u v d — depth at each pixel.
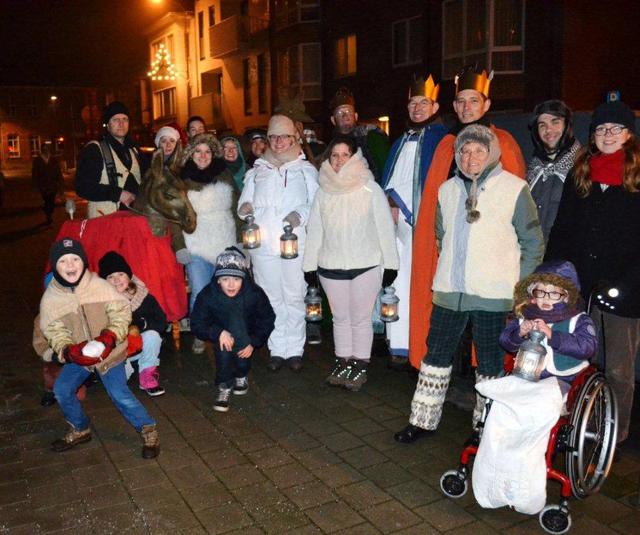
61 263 4.09
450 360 4.34
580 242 3.96
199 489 3.87
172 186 5.59
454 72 19.03
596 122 3.82
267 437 4.54
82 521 3.55
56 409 5.09
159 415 4.94
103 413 5.00
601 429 3.80
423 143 5.23
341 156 5.04
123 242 5.56
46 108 61.38
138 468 4.13
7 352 6.48
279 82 27.47
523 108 17.86
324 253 5.23
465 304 4.05
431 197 4.79
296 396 5.26
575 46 17.14
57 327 4.10
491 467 3.38
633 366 3.99
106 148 5.97
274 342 5.80
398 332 5.64
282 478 3.98
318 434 4.58
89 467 4.16
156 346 5.26
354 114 6.27
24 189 32.97
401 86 21.27
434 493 3.80
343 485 3.89
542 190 4.57
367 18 22.38
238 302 4.93
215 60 33.97
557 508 3.38
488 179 3.95
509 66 17.89
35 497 3.80
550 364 3.60
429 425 4.38
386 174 5.52
